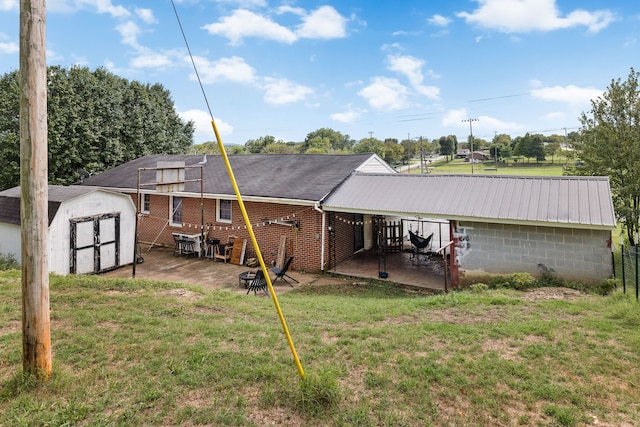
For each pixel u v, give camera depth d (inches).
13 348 191.0
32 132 146.8
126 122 1019.3
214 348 194.5
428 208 424.2
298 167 646.5
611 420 134.0
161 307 272.8
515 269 384.5
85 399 144.7
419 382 159.2
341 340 207.8
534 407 142.1
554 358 181.9
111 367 173.0
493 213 386.9
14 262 450.3
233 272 508.4
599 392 151.6
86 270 476.4
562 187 397.4
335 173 574.2
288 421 132.6
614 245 545.0
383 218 611.5
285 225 522.6
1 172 829.2
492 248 394.3
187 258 587.5
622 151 499.2
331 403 141.1
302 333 221.9
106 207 502.6
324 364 176.7
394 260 565.6
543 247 370.3
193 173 698.8
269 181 590.6
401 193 471.8
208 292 340.2
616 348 192.9
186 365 173.8
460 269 411.5
